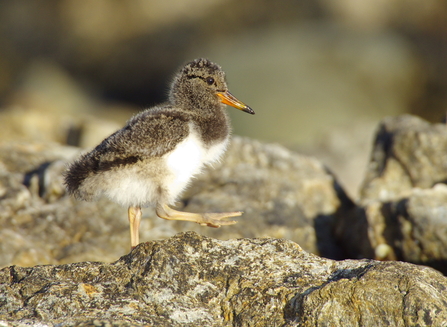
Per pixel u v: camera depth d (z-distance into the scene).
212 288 6.50
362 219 11.24
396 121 13.47
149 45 35.28
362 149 19.75
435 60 30.89
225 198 11.77
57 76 34.56
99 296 6.33
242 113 28.39
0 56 34.91
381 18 34.41
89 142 18.17
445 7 33.69
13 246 9.98
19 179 11.98
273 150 13.67
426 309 5.61
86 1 36.53
